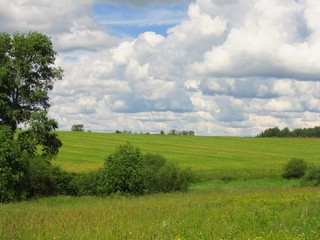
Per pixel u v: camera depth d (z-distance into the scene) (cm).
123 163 4281
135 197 3922
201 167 7775
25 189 4038
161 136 15188
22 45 4612
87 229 1506
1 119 4588
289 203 2220
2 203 3634
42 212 2289
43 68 4766
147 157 5444
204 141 14288
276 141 15300
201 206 2320
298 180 6844
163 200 3105
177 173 4803
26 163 3994
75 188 4456
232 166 8050
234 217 1795
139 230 1477
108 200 3538
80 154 9288
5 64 4506
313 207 2000
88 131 15188
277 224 1584
